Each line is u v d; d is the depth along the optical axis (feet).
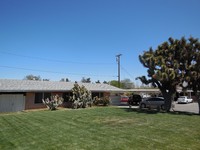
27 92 91.30
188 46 77.66
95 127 46.44
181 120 57.67
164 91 84.89
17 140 34.99
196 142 33.47
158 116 66.08
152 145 31.65
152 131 42.22
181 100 154.71
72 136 37.60
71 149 29.78
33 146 31.40
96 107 102.22
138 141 34.06
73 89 101.04
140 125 49.32
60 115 67.82
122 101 135.23
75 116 65.26
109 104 118.73
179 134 39.42
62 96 104.06
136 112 77.10
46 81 112.57
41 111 83.30
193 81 77.66
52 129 44.04
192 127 46.96
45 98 97.40
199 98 78.02
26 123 52.01
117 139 35.37
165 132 41.24
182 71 77.97
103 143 32.83
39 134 39.32
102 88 122.11
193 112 85.56
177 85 81.76
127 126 47.85
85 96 100.94
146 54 81.82
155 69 80.64
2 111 83.97
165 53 81.41
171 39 81.66
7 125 49.42
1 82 92.53
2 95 84.58
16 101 87.97
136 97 128.26
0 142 33.86
